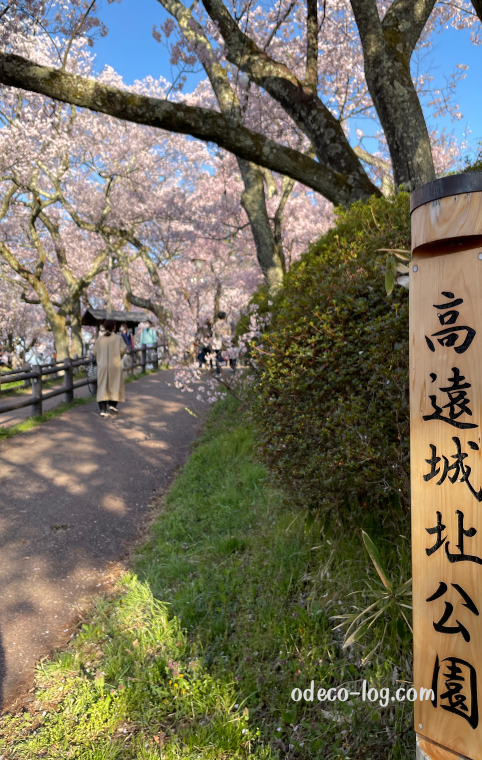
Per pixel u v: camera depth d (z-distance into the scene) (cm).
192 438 772
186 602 326
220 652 284
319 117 486
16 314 2398
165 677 270
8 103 1261
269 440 328
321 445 294
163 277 2353
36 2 553
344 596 284
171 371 1597
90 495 528
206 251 1703
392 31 443
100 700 250
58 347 1772
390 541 295
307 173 479
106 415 866
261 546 375
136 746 229
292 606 299
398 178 445
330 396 297
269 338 351
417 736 149
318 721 231
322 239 407
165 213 1547
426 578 145
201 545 412
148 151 1780
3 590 348
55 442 698
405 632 238
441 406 141
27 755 226
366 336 275
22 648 297
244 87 647
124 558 413
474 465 136
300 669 254
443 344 141
